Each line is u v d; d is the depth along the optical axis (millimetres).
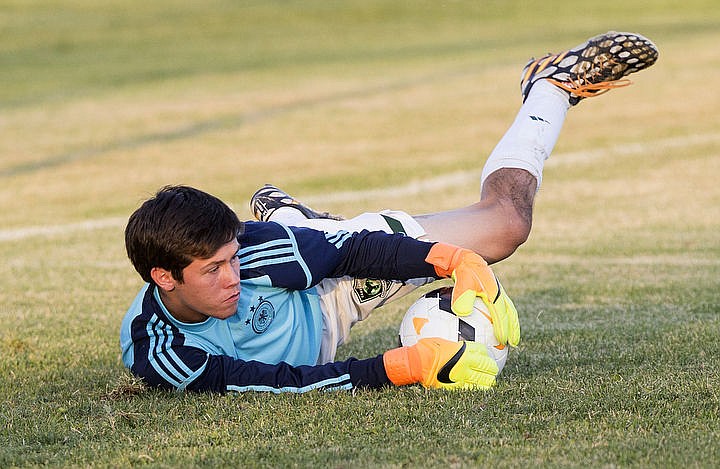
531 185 15320
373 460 10148
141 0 118312
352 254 12969
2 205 38938
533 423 11125
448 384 12398
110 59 85062
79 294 23109
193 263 11320
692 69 67250
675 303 20000
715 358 14320
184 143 51844
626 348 15508
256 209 15688
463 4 113438
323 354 13695
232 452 10578
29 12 110500
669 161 43625
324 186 41406
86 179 44062
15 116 60938
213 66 80875
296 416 11633
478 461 9969
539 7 111188
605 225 32156
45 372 15539
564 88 17047
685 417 11180
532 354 15516
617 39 16828
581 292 21766
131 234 11547
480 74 71250
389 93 65188
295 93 66438
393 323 19438
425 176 42938
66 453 10938
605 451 10117
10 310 21234
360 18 106938
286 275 12523
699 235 29703
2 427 12039
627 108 56406
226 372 12453
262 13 109688
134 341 12578
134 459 10547
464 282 12539
